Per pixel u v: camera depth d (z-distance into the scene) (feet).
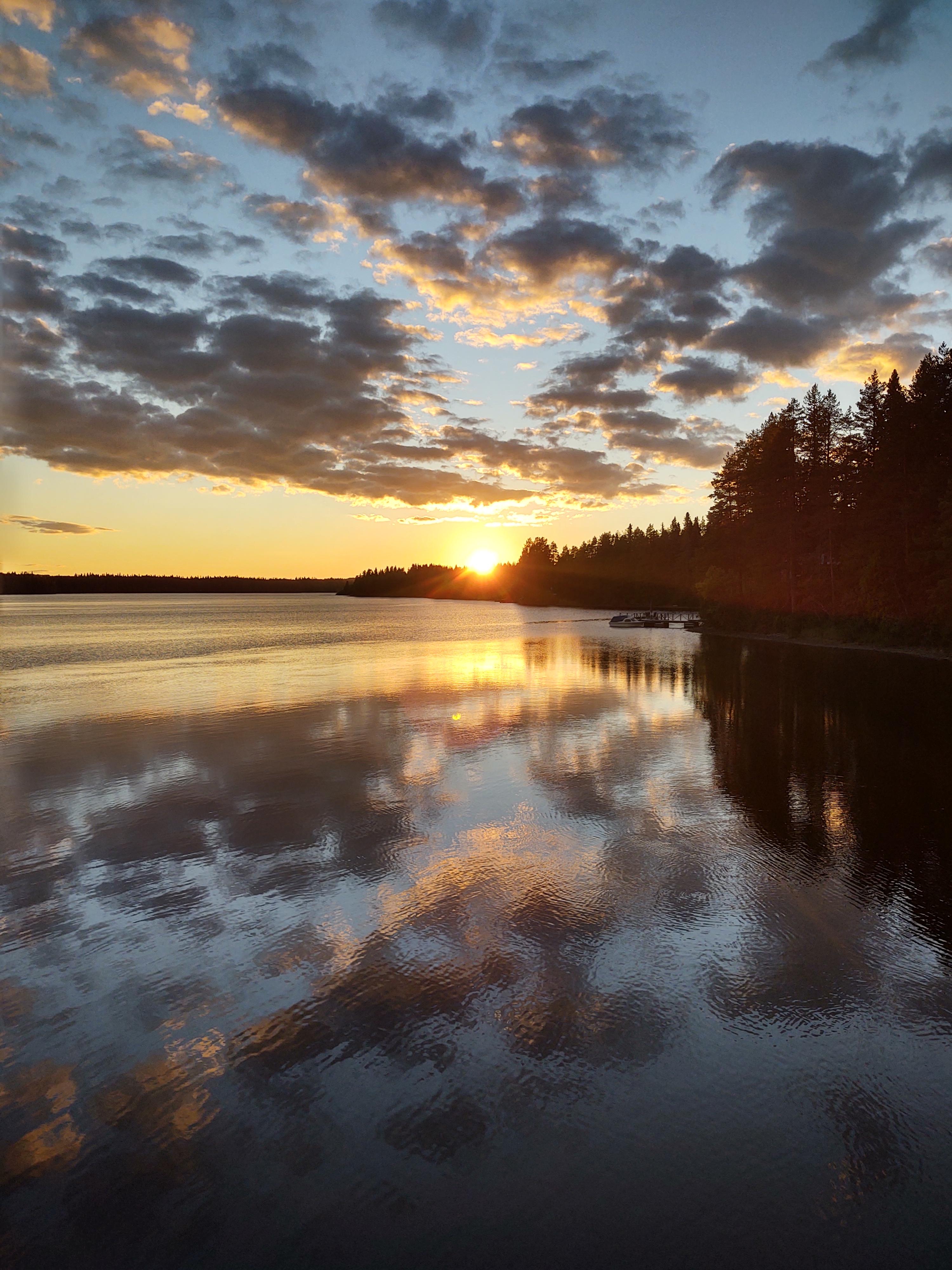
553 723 64.90
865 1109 15.84
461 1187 13.88
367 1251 12.55
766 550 218.38
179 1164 14.48
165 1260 12.44
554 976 21.39
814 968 21.80
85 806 39.06
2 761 49.83
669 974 21.47
